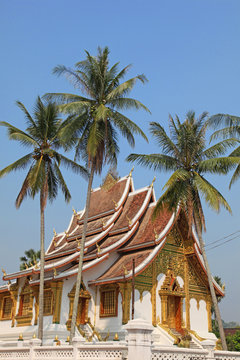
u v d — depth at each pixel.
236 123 26.17
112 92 26.20
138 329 12.95
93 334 29.44
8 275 34.62
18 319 34.41
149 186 37.62
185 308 33.34
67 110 24.66
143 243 32.56
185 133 27.33
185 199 26.33
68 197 29.42
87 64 26.77
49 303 31.19
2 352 18.05
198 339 31.73
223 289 36.09
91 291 32.06
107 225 35.94
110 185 41.31
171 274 33.16
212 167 25.78
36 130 28.39
